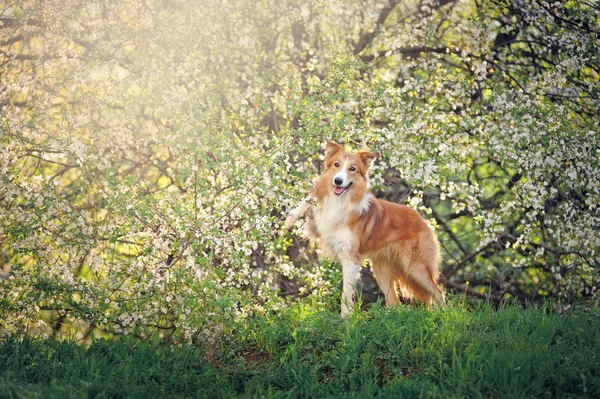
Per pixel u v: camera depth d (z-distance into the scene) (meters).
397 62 10.90
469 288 11.89
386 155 8.35
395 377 5.47
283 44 10.26
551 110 8.52
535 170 8.58
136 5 9.12
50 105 8.31
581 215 9.31
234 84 9.14
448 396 5.11
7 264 8.81
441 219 11.82
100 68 8.73
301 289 7.99
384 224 7.94
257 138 8.47
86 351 6.14
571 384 5.24
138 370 5.61
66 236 7.12
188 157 7.32
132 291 6.86
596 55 9.39
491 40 10.05
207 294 6.18
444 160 8.34
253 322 6.58
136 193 7.00
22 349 6.03
